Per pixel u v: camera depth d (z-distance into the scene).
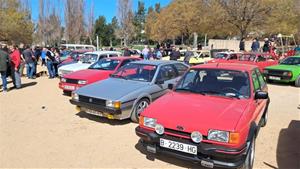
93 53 13.64
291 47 32.38
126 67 8.30
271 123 7.24
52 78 15.43
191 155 4.26
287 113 8.27
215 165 4.14
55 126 6.75
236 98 5.07
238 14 24.75
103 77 9.70
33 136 6.07
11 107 8.60
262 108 6.05
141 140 4.88
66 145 5.60
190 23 38.00
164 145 4.43
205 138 4.15
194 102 4.94
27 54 15.09
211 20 27.41
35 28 49.34
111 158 5.04
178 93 5.52
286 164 4.89
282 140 6.03
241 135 4.10
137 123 6.99
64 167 4.70
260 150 5.49
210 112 4.49
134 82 7.55
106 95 6.66
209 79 5.59
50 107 8.62
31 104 9.02
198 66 6.04
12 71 11.77
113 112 6.44
